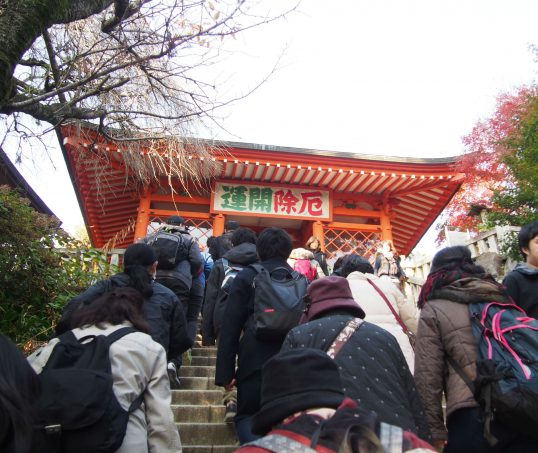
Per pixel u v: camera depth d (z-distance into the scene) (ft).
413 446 3.69
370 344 6.57
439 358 7.78
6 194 17.93
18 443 4.19
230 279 13.12
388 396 6.07
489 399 6.61
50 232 19.54
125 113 12.59
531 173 30.19
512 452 6.60
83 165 31.48
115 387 6.46
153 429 6.70
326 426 3.67
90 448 5.69
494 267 23.16
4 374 4.49
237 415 8.90
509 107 51.65
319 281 7.66
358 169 36.55
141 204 37.65
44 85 11.58
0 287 17.16
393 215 41.39
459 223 56.34
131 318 7.52
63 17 10.18
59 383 5.86
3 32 8.67
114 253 23.99
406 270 30.83
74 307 9.24
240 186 39.27
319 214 39.42
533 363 6.65
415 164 36.45
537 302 9.80
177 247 15.03
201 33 10.77
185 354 19.38
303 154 35.63
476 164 53.01
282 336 8.80
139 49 12.22
